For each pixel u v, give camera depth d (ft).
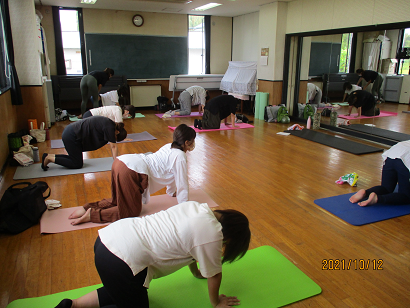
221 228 4.48
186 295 5.84
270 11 23.62
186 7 26.13
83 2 23.90
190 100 26.32
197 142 17.63
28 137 15.46
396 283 6.43
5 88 15.62
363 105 18.71
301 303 5.79
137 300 4.50
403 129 16.60
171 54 30.27
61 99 25.94
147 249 4.31
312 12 21.01
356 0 17.89
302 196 10.59
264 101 24.50
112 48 27.94
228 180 12.00
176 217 4.59
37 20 19.80
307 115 23.13
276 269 6.66
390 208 9.59
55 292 6.06
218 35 31.86
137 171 7.76
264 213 9.39
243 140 18.19
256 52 29.09
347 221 8.84
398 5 15.69
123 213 8.13
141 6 25.62
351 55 19.15
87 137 12.03
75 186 11.27
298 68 24.16
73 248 7.54
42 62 21.48
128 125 22.36
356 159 14.57
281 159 14.61
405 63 16.37
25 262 6.99
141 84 29.81
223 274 6.49
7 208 8.23
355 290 6.20
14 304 5.62
